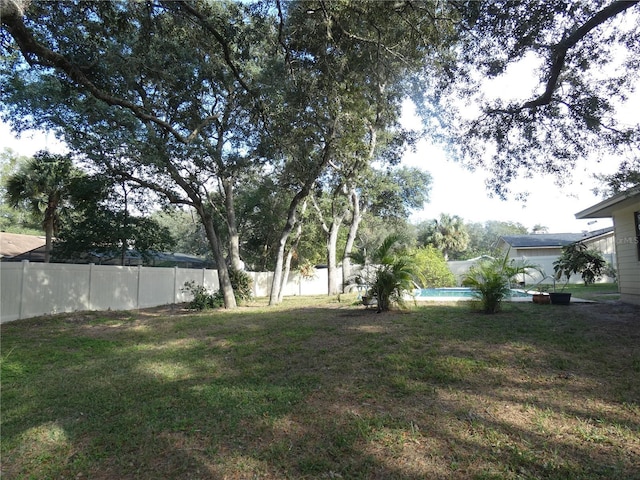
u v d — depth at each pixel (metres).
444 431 3.47
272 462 3.07
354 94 10.49
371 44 9.21
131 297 15.24
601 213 13.04
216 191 20.92
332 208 23.19
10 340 8.51
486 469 2.84
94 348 7.77
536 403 4.07
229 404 4.31
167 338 8.67
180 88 10.55
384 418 3.77
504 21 7.49
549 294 12.19
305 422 3.78
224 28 7.71
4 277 10.80
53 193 18.70
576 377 4.86
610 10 6.56
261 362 6.18
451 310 11.10
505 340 6.91
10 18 4.93
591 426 3.50
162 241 21.16
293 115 10.51
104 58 8.62
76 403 4.58
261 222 27.06
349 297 18.88
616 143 8.58
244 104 10.62
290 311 12.97
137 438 3.56
